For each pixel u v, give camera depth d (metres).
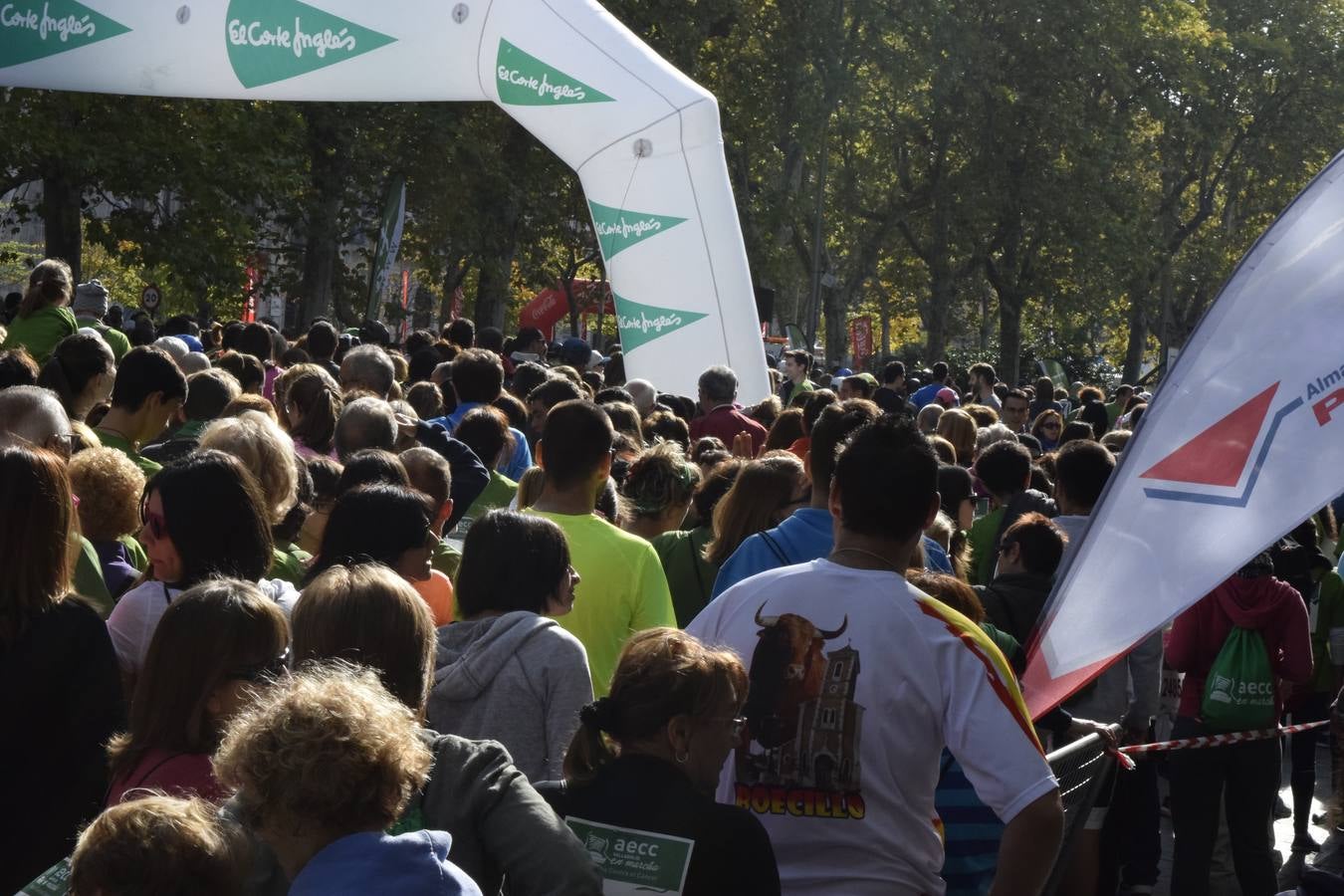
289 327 36.31
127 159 21.22
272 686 2.64
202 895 2.14
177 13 12.51
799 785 3.12
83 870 2.12
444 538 6.43
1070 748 4.37
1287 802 9.09
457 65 12.37
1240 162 52.62
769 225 37.31
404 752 2.31
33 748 3.17
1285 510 3.69
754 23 36.88
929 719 3.10
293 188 23.66
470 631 3.67
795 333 37.91
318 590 2.97
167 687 2.87
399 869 2.28
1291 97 51.16
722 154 12.15
